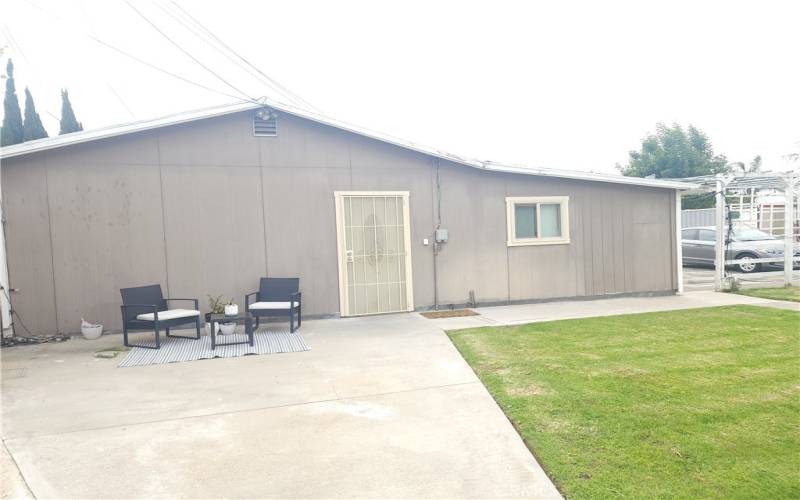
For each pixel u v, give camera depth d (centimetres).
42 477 290
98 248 731
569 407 387
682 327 679
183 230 767
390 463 304
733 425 346
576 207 973
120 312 741
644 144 2503
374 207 860
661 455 303
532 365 507
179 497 266
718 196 1052
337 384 467
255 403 417
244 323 762
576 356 538
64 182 715
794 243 1124
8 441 341
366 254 855
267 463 305
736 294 996
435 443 332
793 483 269
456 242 909
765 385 429
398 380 475
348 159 842
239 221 791
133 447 330
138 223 747
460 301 913
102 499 265
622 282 1002
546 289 961
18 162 695
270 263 807
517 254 944
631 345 584
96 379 496
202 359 575
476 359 538
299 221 819
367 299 857
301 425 367
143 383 481
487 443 331
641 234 1010
